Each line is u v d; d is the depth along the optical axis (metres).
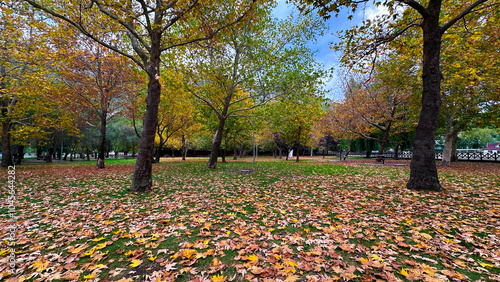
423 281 2.09
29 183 8.19
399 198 5.31
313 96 12.45
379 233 3.26
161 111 17.70
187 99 13.90
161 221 3.89
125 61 12.18
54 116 18.44
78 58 11.44
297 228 3.56
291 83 11.56
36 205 5.10
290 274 2.23
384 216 4.04
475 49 8.48
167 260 2.58
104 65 12.54
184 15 6.71
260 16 11.37
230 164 18.34
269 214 4.30
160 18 6.82
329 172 11.31
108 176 10.43
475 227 3.39
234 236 3.27
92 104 13.70
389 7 6.61
